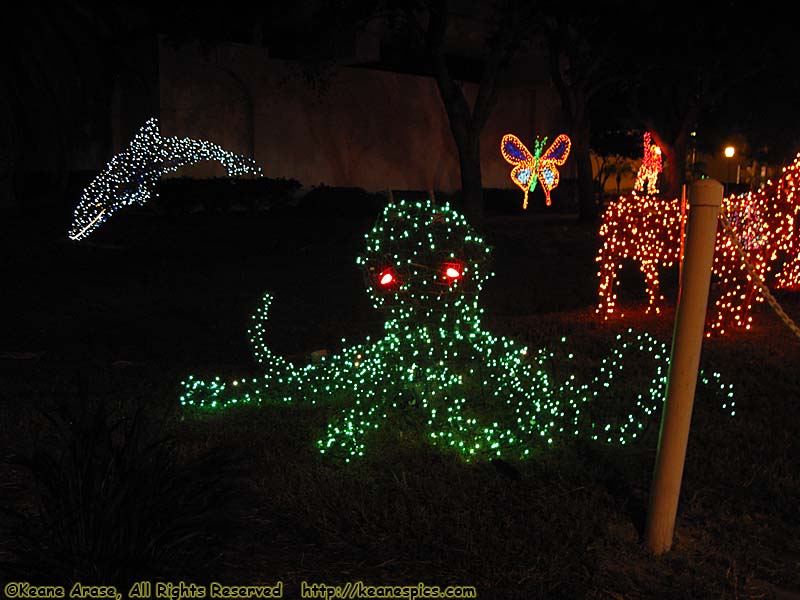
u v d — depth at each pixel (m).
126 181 20.73
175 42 20.55
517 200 32.34
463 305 6.78
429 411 5.93
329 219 22.45
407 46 23.80
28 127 24.73
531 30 21.48
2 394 6.41
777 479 4.82
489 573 3.63
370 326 10.13
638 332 9.75
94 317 10.59
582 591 3.54
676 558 3.92
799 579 3.79
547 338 9.27
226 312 11.02
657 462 3.92
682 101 26.62
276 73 25.69
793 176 9.99
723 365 7.86
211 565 3.51
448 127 31.88
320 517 4.14
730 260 10.36
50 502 3.41
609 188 53.31
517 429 5.67
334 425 5.57
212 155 22.41
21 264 14.96
